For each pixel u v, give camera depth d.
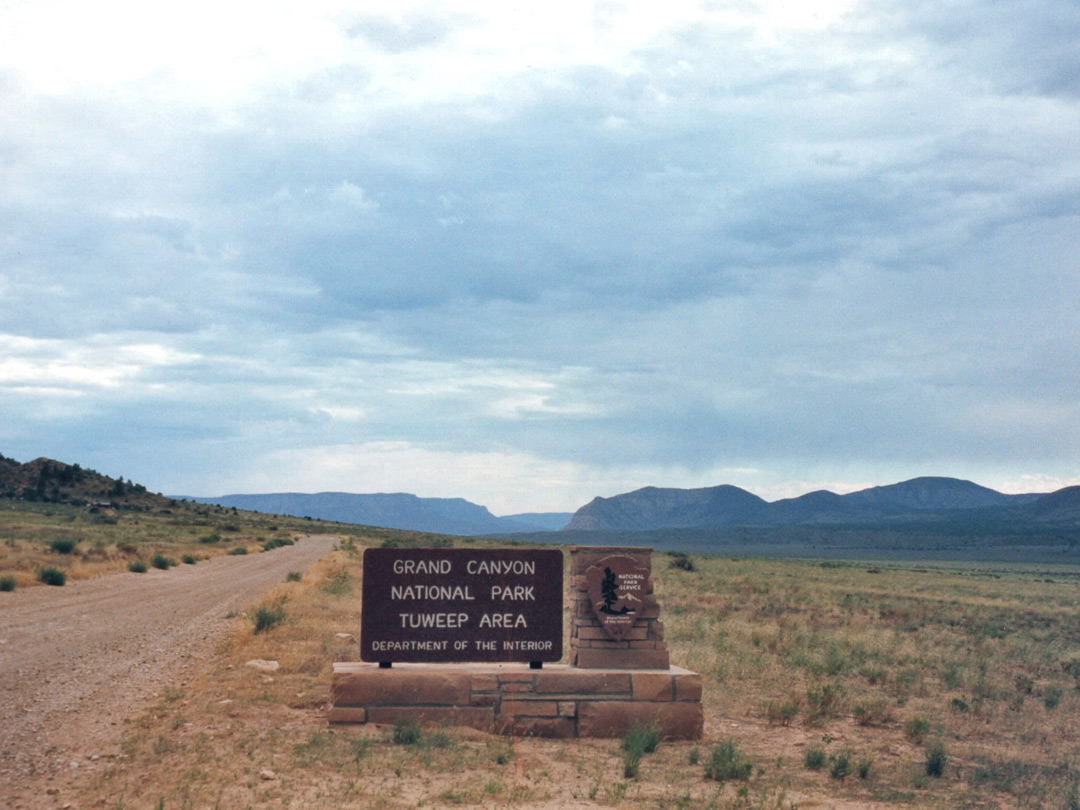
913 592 53.22
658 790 10.21
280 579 39.09
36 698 13.18
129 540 62.34
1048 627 34.78
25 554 39.72
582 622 14.01
